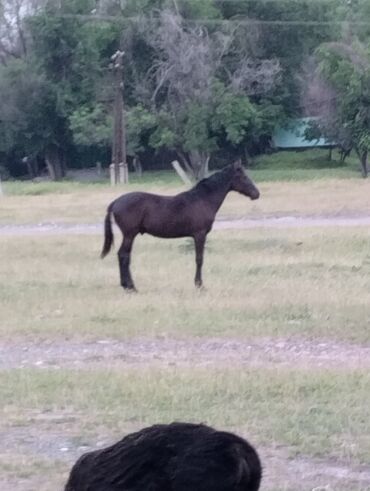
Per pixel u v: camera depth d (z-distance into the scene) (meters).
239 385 10.17
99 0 65.06
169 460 4.34
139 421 9.12
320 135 62.88
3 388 10.36
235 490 4.28
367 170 58.81
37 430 8.98
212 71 59.09
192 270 19.12
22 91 62.62
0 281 17.97
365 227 27.20
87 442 8.62
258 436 8.58
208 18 64.06
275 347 12.51
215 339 12.92
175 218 17.03
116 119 50.50
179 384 10.27
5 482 7.60
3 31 67.12
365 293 16.19
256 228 27.89
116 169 50.44
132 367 11.25
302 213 32.69
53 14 63.34
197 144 58.75
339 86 56.28
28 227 30.36
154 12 63.66
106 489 4.40
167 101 59.84
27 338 13.05
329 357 11.94
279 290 16.39
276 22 63.72
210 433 4.42
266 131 64.12
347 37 61.28
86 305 15.10
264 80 61.16
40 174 69.06
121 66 51.56
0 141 64.81
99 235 26.56
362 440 8.53
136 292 16.50
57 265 20.22
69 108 62.44
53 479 7.64
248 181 17.67
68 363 11.69
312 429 8.80
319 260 20.64
